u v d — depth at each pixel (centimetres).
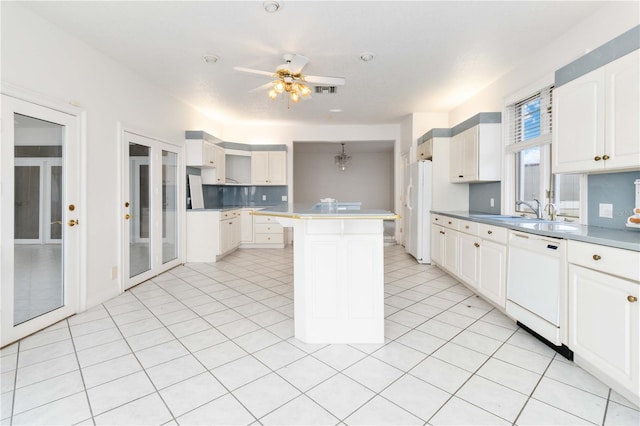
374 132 674
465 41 304
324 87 436
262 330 253
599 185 242
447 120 571
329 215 211
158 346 225
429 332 247
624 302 158
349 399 166
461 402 163
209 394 171
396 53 329
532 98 345
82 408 159
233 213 577
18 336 233
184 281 398
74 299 285
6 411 156
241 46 312
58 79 268
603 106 200
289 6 247
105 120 324
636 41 179
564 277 200
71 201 281
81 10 246
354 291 229
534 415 153
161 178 432
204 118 575
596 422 147
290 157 672
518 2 242
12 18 229
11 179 229
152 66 356
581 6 247
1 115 222
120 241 346
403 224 655
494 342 230
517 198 375
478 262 318
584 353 184
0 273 222
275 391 173
